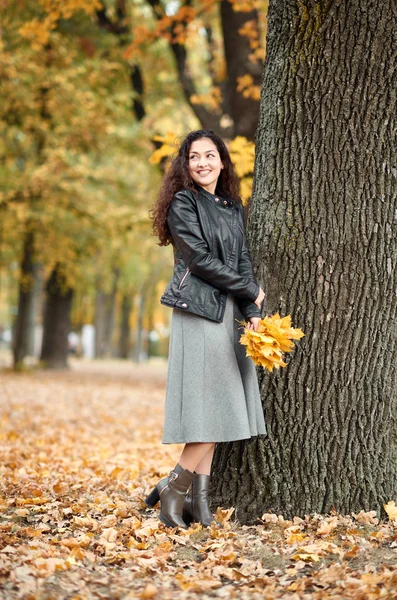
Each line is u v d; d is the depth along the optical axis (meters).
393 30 3.90
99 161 17.77
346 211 3.96
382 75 3.92
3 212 16.66
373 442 4.01
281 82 4.04
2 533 3.59
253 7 9.04
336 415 3.97
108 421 10.09
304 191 4.00
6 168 16.95
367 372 4.00
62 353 20.84
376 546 3.49
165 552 3.44
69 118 15.02
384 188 3.97
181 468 3.82
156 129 15.24
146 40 10.07
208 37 12.38
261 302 3.99
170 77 15.06
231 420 3.66
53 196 15.93
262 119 4.19
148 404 12.72
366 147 3.95
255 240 4.15
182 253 3.71
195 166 3.85
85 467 6.14
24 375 18.06
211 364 3.67
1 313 50.78
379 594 2.85
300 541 3.55
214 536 3.64
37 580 2.96
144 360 37.88
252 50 9.85
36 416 10.05
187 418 3.63
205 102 11.41
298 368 3.99
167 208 3.81
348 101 3.93
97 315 35.03
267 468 3.98
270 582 3.10
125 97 14.20
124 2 13.29
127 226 16.33
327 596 2.90
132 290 31.34
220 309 3.68
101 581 3.03
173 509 3.81
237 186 4.07
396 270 4.04
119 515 4.10
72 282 18.62
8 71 13.59
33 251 18.41
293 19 3.99
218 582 3.08
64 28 13.74
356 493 3.95
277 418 3.99
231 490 4.05
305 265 3.99
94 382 17.16
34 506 4.14
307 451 3.95
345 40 3.91
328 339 3.97
